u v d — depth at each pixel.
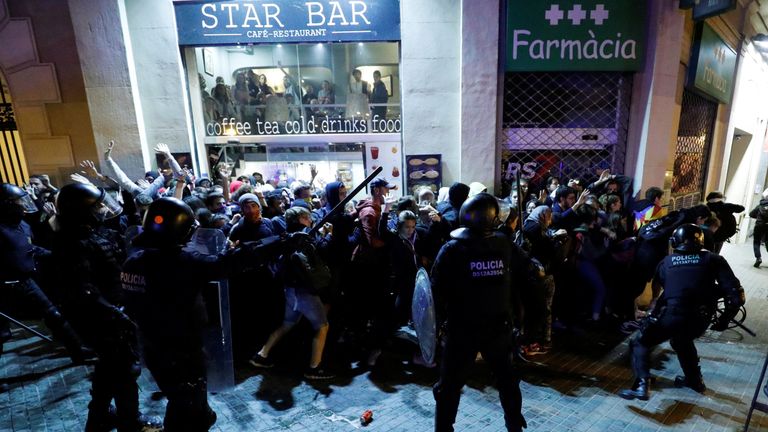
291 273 3.08
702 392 3.12
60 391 3.02
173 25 5.64
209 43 5.71
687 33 6.05
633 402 3.00
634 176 5.94
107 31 5.51
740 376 3.43
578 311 4.59
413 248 3.36
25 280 3.11
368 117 6.44
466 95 5.64
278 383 3.17
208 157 6.42
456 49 5.67
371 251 3.42
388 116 6.45
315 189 5.98
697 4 5.55
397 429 2.59
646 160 5.75
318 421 2.67
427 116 5.83
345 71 6.38
